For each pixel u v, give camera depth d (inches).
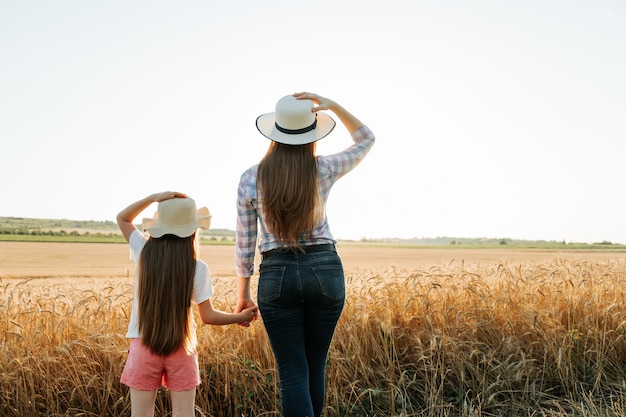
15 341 200.8
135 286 149.3
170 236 148.1
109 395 189.9
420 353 213.9
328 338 137.0
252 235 143.5
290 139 135.6
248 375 202.1
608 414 177.5
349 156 141.9
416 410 203.2
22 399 182.7
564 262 345.4
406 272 303.7
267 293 132.7
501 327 243.6
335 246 138.0
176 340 142.8
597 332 234.8
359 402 199.5
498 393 211.8
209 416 190.7
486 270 317.4
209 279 150.9
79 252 1360.7
